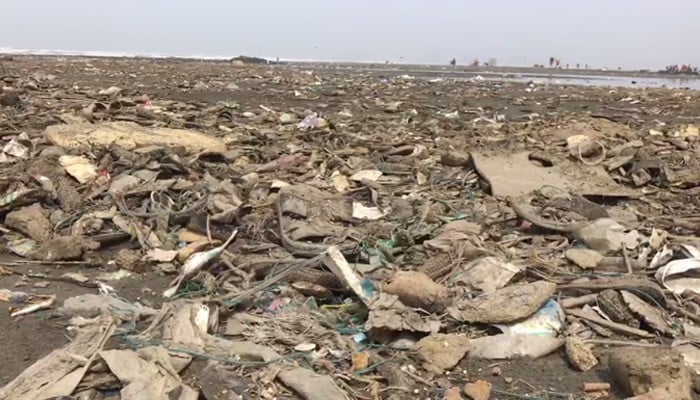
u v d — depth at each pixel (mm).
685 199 10461
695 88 51844
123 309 5836
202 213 8422
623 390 4918
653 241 7738
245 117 18250
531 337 5539
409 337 5590
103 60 59312
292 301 6230
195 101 22172
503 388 4992
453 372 5211
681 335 5781
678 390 4633
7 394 4402
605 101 31203
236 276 6863
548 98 32531
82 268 7184
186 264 6742
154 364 4754
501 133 16203
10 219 7898
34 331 5523
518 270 6738
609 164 11656
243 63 76500
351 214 9023
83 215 8344
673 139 14867
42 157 10023
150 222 8250
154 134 11836
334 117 19219
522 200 9578
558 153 12445
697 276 6859
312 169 11523
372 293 6113
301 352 5293
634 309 6004
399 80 45531
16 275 6859
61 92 20781
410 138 15281
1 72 29688
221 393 4621
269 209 9023
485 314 5824
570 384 5039
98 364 4738
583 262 7285
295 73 49625
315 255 7363
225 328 5727
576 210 9211
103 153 10523
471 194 10305
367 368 5145
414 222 8688
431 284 6090
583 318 6023
